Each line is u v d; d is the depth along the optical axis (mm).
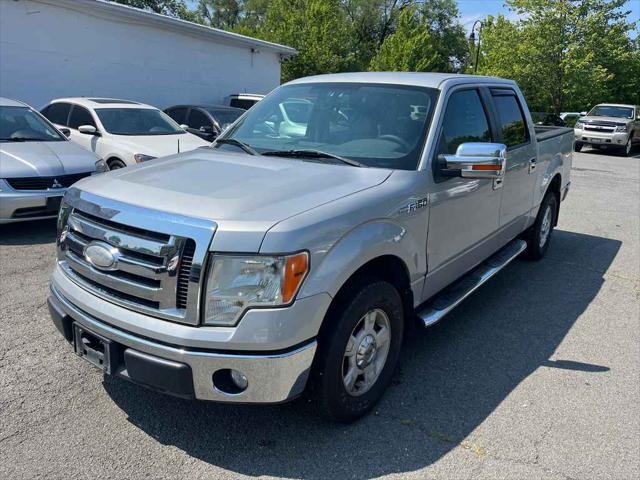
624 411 3402
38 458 2771
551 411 3375
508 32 30141
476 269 4656
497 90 4898
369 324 3111
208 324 2553
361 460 2865
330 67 29109
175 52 15219
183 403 3307
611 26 28781
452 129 3910
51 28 12133
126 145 8438
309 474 2750
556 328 4629
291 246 2537
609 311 5051
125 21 13648
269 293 2527
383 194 3113
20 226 7152
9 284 5051
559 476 2795
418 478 2748
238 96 15953
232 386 2666
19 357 3746
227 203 2719
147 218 2660
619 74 30828
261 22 51812
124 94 14047
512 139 4953
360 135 3770
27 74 11883
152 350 2611
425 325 3631
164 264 2582
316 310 2646
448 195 3686
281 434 3051
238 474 2729
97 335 2803
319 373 2838
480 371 3846
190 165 3451
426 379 3709
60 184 6578
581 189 12203
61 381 3480
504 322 4719
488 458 2914
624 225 8703
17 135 7469
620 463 2908
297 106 4164
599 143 20984
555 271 6184
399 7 47656
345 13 46031
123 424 3078
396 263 3301
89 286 2926
